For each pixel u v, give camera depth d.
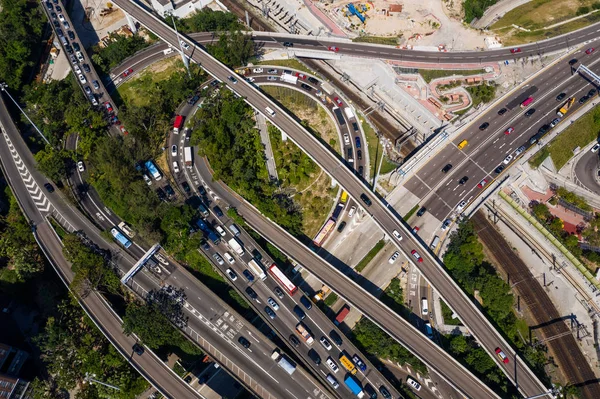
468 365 183.75
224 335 183.62
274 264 195.88
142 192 199.50
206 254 199.62
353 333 197.00
